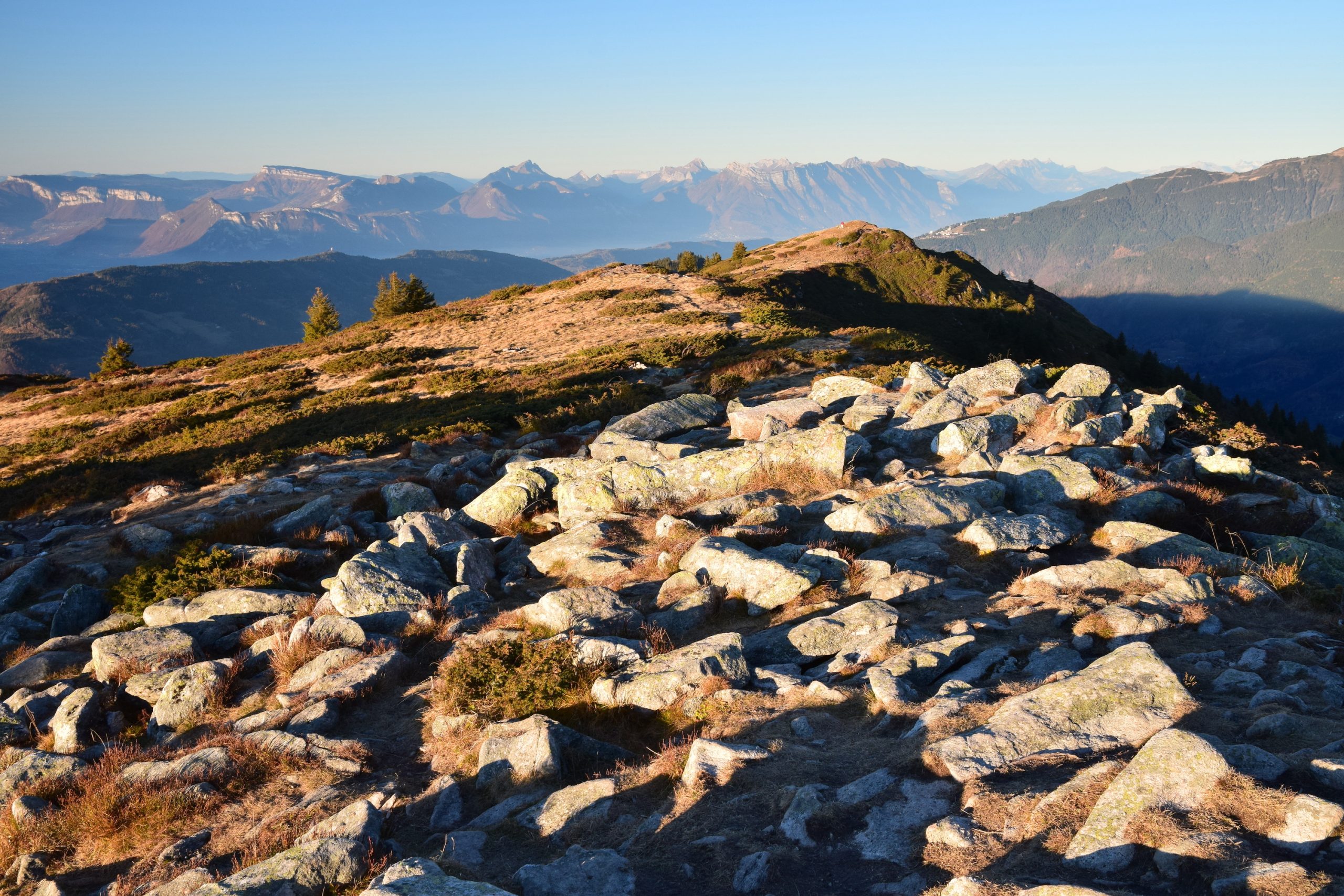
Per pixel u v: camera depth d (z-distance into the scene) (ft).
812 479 55.31
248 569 53.88
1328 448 269.23
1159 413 64.23
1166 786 18.56
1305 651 28.48
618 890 19.58
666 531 49.67
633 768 26.81
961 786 21.25
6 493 98.32
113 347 251.39
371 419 120.57
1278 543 41.78
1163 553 40.86
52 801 31.86
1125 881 16.56
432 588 47.29
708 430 75.51
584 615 38.27
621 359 136.46
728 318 184.55
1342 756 19.30
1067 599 34.76
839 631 33.73
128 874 25.59
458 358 169.58
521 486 60.34
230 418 139.85
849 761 24.03
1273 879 15.34
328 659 39.17
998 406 66.54
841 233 423.64
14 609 57.82
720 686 30.58
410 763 30.76
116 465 104.27
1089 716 23.11
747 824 21.57
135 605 52.39
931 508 46.29
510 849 23.11
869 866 18.95
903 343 123.85
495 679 33.81
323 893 21.71
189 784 30.12
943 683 27.66
